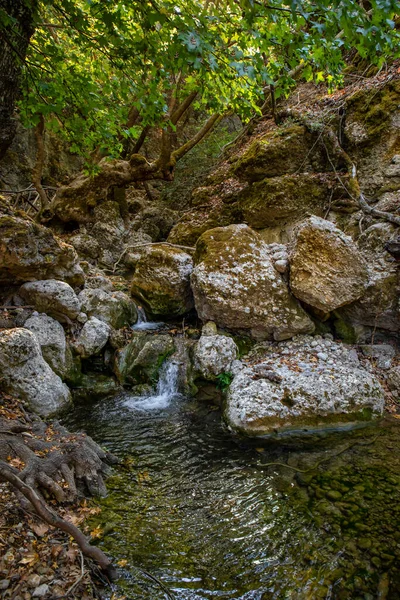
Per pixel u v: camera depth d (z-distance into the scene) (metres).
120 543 2.91
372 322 6.01
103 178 10.38
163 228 11.51
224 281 5.95
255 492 3.53
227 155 12.48
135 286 7.10
